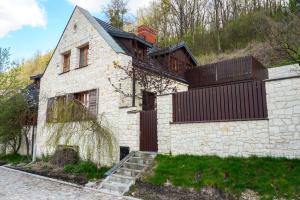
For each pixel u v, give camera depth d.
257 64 16.70
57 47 15.80
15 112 16.55
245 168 7.30
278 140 7.37
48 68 16.36
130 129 11.09
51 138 11.57
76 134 11.79
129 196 7.73
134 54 14.55
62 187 9.12
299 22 11.54
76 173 10.89
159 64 16.50
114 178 9.16
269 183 6.43
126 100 12.05
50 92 15.84
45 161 14.12
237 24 34.12
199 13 37.78
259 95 8.01
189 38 35.94
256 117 7.96
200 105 9.33
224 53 31.25
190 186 7.40
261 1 35.22
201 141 9.02
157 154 9.89
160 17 36.72
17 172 12.59
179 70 17.94
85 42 13.97
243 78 15.77
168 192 7.52
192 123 9.33
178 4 37.53
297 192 5.89
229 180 7.00
